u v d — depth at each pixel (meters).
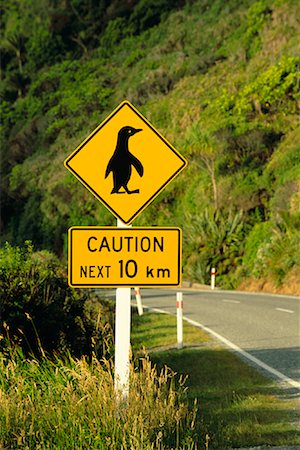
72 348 19.25
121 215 13.47
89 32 163.00
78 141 121.94
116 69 142.12
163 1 153.62
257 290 58.81
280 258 58.41
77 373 15.11
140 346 26.53
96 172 13.47
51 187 110.56
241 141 77.12
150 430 12.88
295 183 63.38
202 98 102.88
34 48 168.38
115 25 156.50
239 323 33.06
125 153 13.50
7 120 151.62
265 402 17.06
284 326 31.69
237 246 67.25
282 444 13.55
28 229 112.81
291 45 96.69
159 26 148.50
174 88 113.88
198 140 76.56
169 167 13.55
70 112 135.25
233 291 57.28
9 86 165.25
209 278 66.81
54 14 167.38
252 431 14.27
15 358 16.42
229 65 107.56
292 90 82.62
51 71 153.25
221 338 28.16
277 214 63.25
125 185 13.48
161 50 133.38
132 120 13.55
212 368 21.61
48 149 130.25
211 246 67.69
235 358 23.31
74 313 20.56
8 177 128.00
